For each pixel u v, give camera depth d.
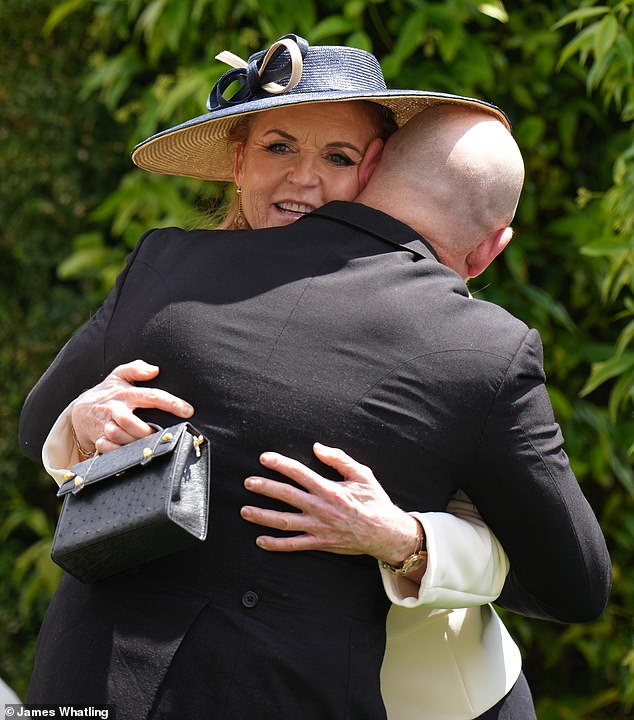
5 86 11.20
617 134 9.95
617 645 9.97
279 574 5.12
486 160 5.86
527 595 5.82
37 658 5.43
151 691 4.95
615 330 10.12
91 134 11.15
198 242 5.75
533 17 9.80
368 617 5.30
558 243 9.95
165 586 5.14
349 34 9.80
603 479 9.80
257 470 5.17
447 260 5.95
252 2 9.38
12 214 11.32
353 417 5.16
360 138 6.18
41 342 11.19
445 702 5.84
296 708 4.97
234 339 5.30
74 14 11.09
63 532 5.09
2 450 11.23
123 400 5.38
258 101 5.88
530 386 5.38
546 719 10.11
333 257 5.50
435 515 5.34
